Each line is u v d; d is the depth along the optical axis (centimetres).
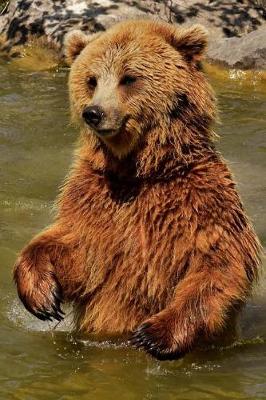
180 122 1023
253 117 2047
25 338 1084
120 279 1030
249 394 942
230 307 1004
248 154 1777
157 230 1007
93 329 1069
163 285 1015
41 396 931
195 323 966
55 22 2627
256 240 1051
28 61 2562
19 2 2742
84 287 1059
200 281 982
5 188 1589
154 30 1059
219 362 1028
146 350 950
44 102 2130
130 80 1016
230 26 2655
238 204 1027
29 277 1019
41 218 1460
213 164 1029
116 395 939
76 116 1061
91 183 1035
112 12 2638
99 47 1038
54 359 1027
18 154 1762
